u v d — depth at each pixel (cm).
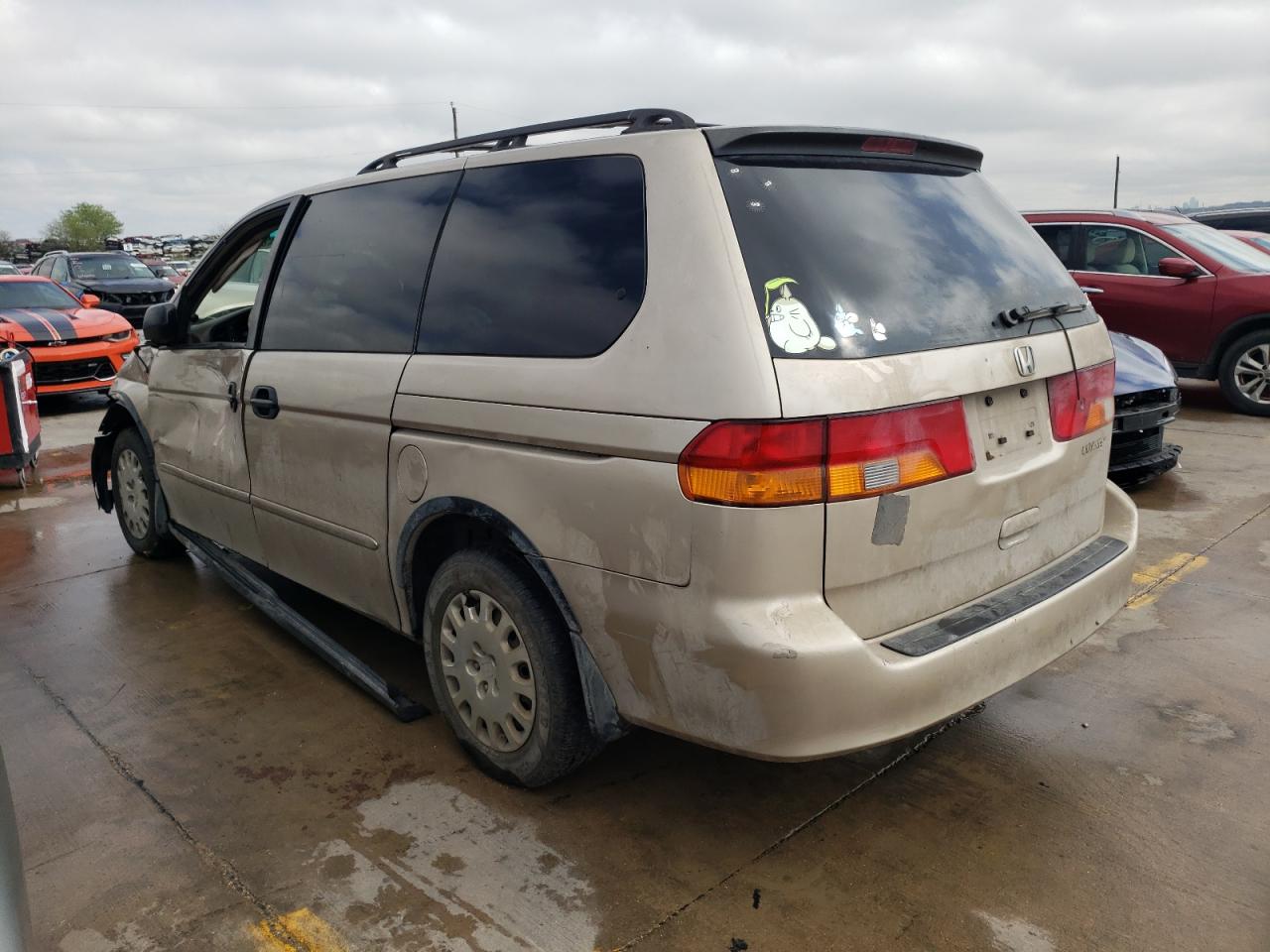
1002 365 250
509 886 244
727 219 226
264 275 370
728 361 213
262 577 469
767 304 218
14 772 301
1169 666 362
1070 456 280
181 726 329
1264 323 812
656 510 223
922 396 228
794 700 212
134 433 479
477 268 280
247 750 312
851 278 233
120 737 322
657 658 230
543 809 277
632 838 263
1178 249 846
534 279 262
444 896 240
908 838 262
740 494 210
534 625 260
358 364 310
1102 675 356
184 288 425
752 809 276
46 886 246
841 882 245
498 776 288
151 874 250
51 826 272
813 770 297
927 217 264
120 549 528
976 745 310
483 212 285
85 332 997
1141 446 565
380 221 322
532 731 270
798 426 209
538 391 248
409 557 298
